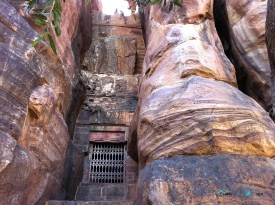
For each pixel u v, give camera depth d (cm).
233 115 342
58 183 534
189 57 462
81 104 881
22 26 494
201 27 572
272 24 424
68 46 725
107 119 876
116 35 1191
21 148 385
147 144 386
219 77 450
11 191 348
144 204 274
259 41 560
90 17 1172
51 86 546
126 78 998
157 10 651
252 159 305
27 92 436
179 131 351
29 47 473
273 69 474
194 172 287
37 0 166
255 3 587
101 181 789
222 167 292
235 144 321
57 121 560
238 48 616
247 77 600
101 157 837
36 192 425
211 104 358
